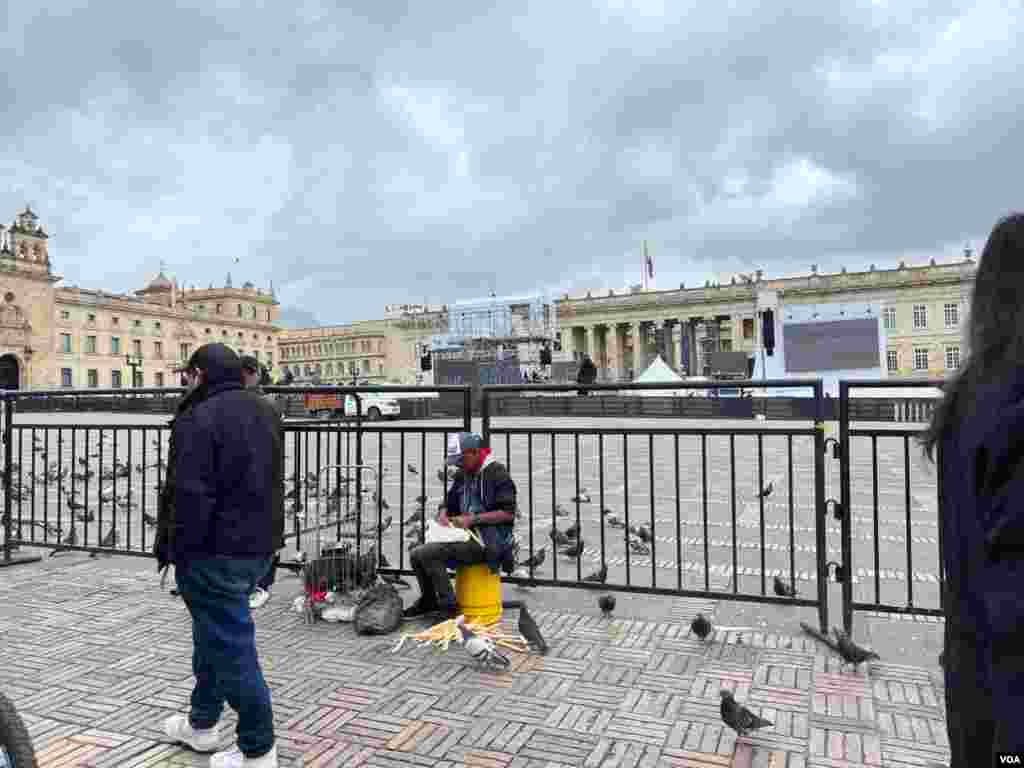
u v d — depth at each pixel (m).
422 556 4.89
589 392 4.95
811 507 9.62
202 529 2.95
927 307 75.62
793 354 31.14
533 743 3.29
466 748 3.25
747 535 7.85
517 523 8.83
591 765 3.09
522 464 16.05
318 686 3.94
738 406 28.91
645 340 96.69
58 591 5.93
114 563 6.91
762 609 5.25
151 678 4.11
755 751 3.19
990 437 1.33
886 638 4.61
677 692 3.82
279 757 3.17
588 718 3.53
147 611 5.37
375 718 3.55
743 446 19.84
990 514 1.33
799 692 3.81
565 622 4.99
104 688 3.98
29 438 25.80
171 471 3.14
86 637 4.80
